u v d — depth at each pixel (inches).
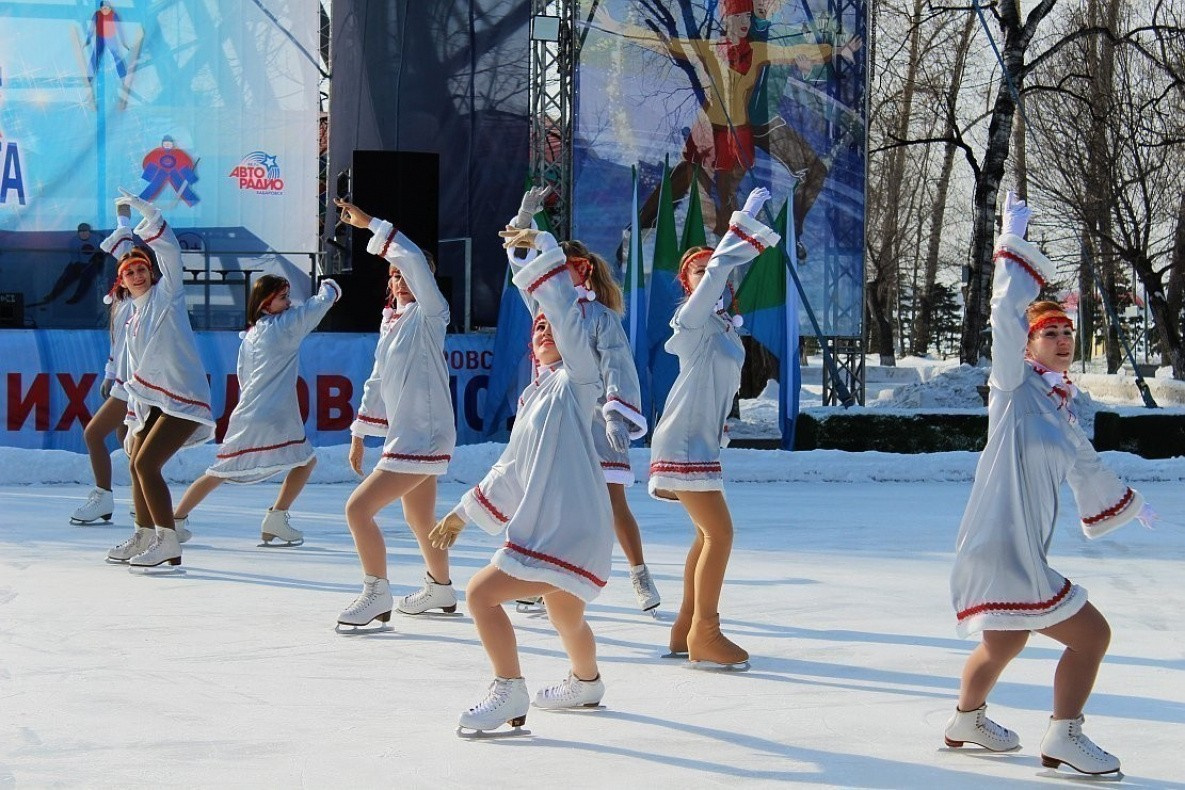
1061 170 1491.1
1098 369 2341.3
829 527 532.1
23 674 284.7
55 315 849.5
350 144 1011.3
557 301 240.7
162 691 271.9
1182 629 349.4
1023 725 255.6
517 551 239.6
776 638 331.6
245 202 880.9
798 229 919.7
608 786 215.3
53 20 848.9
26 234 848.9
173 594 376.5
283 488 466.9
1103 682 291.6
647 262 901.2
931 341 3137.3
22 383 735.7
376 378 350.9
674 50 900.0
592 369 243.6
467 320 872.3
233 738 239.6
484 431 799.1
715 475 295.9
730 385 301.7
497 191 932.6
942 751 237.5
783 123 913.5
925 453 773.3
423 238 823.1
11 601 363.9
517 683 244.8
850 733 248.4
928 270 2095.2
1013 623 225.9
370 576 332.5
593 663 260.2
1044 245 1665.8
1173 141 1402.6
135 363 412.5
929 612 364.5
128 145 861.8
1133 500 230.4
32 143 848.9
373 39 964.0
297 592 382.0
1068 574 435.8
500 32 928.9
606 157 896.3
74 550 449.1
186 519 472.1
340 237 915.4
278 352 459.2
